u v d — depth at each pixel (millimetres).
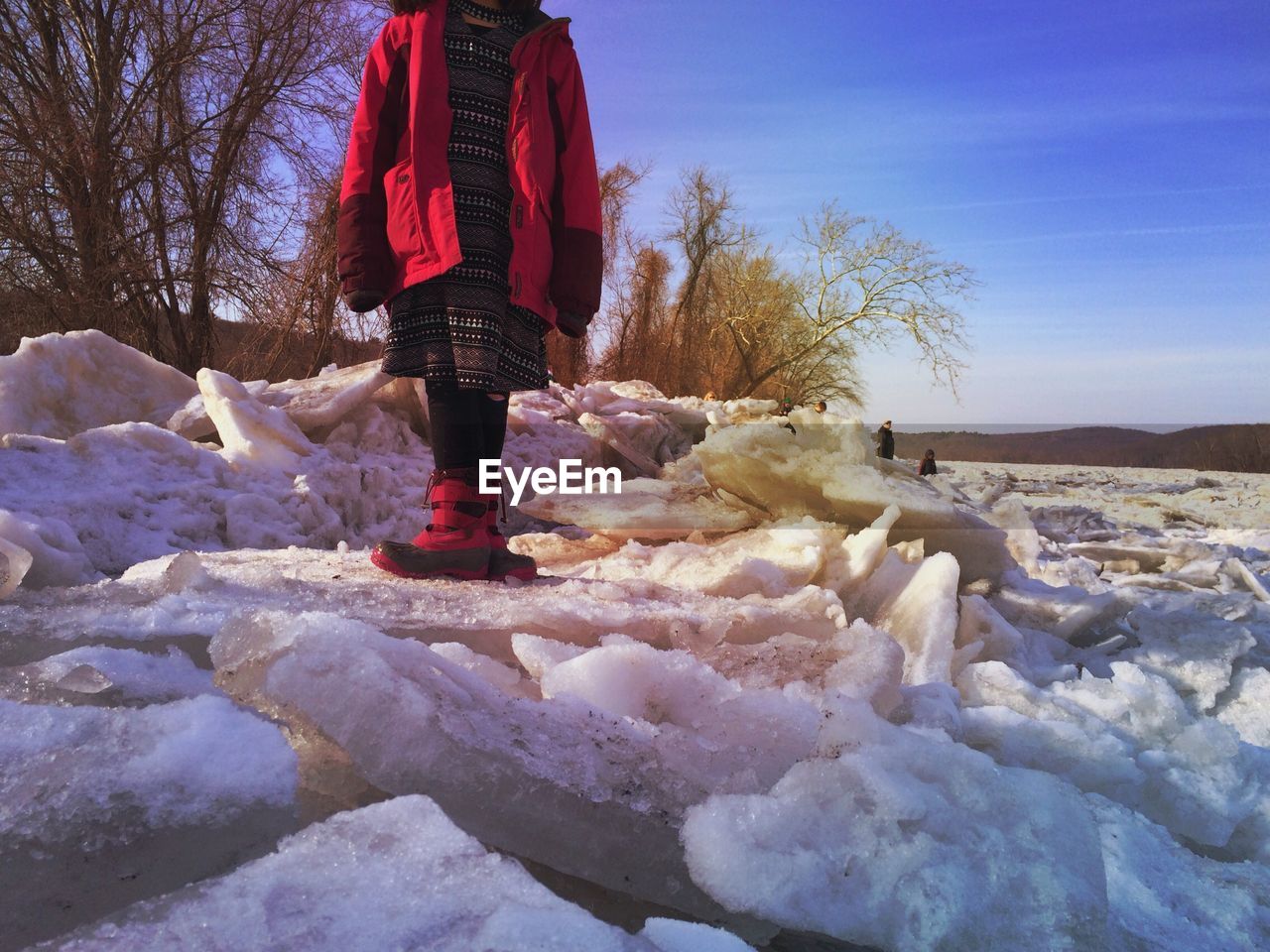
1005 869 1002
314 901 737
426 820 856
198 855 820
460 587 2229
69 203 13602
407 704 1043
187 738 907
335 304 14094
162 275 14391
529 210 2488
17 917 733
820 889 984
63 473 3543
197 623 1400
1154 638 2234
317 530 4008
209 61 14562
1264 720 2004
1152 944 1010
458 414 2449
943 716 1532
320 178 14625
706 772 1184
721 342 38188
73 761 856
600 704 1415
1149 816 1436
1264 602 2707
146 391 5039
